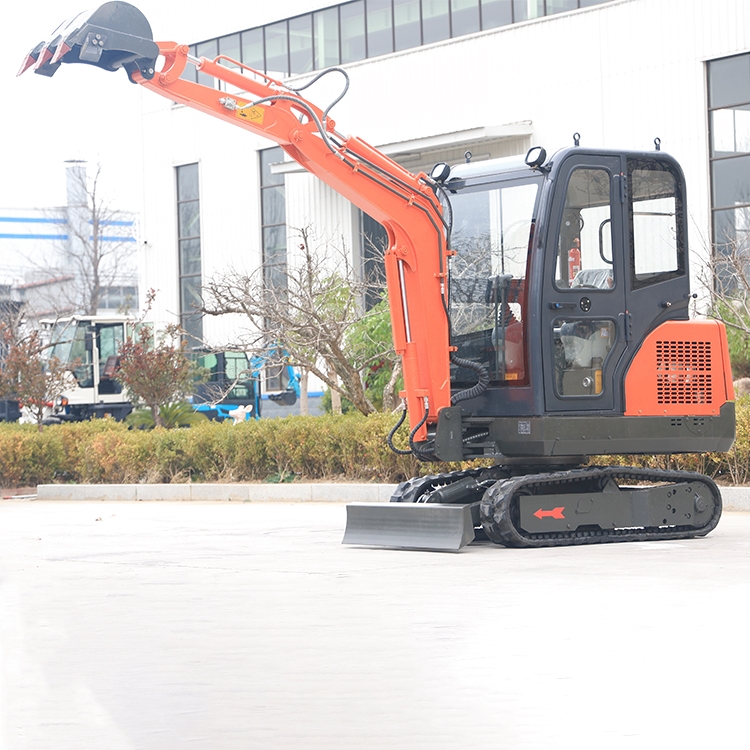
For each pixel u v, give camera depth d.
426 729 4.38
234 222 38.06
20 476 21.06
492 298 10.33
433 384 10.30
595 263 10.27
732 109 27.36
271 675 5.33
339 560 9.44
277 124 10.06
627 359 10.36
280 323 18.62
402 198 10.27
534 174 10.19
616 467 10.47
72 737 4.39
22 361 23.52
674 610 6.61
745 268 20.78
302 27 36.00
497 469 10.73
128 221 68.25
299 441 17.52
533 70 30.62
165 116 39.78
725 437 10.79
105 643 6.17
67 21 9.69
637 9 28.61
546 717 4.49
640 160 10.45
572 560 8.98
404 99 33.41
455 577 8.21
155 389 25.61
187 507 16.12
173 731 4.45
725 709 4.54
